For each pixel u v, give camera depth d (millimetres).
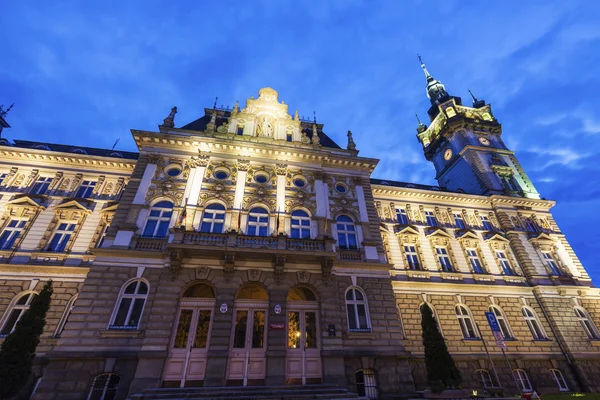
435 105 49250
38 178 24172
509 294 26594
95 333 15281
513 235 30188
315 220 21859
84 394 13992
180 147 23062
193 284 17797
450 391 14320
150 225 19531
